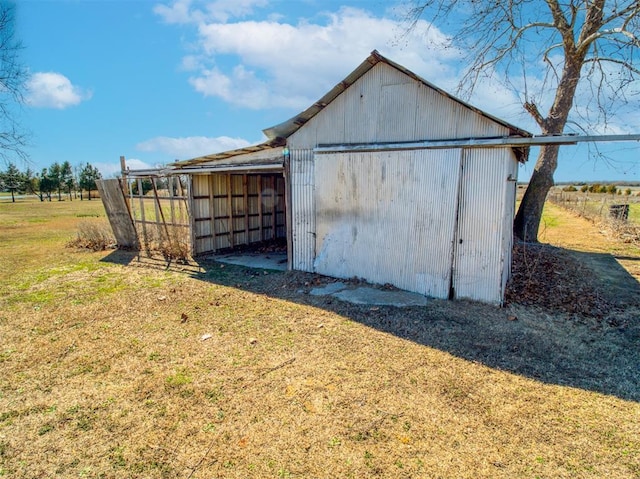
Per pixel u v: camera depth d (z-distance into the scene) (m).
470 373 3.66
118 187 10.09
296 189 7.46
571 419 2.96
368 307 5.47
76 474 2.42
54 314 5.34
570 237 12.37
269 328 4.79
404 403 3.16
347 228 6.84
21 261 9.04
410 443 2.68
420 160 5.84
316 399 3.22
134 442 2.71
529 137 4.91
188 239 9.77
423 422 2.91
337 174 6.82
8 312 5.42
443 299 5.78
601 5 8.45
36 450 2.64
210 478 2.37
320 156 7.02
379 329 4.70
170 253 9.43
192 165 9.70
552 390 3.38
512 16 8.80
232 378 3.57
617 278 7.27
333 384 3.45
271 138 7.49
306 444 2.67
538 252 8.85
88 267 8.41
